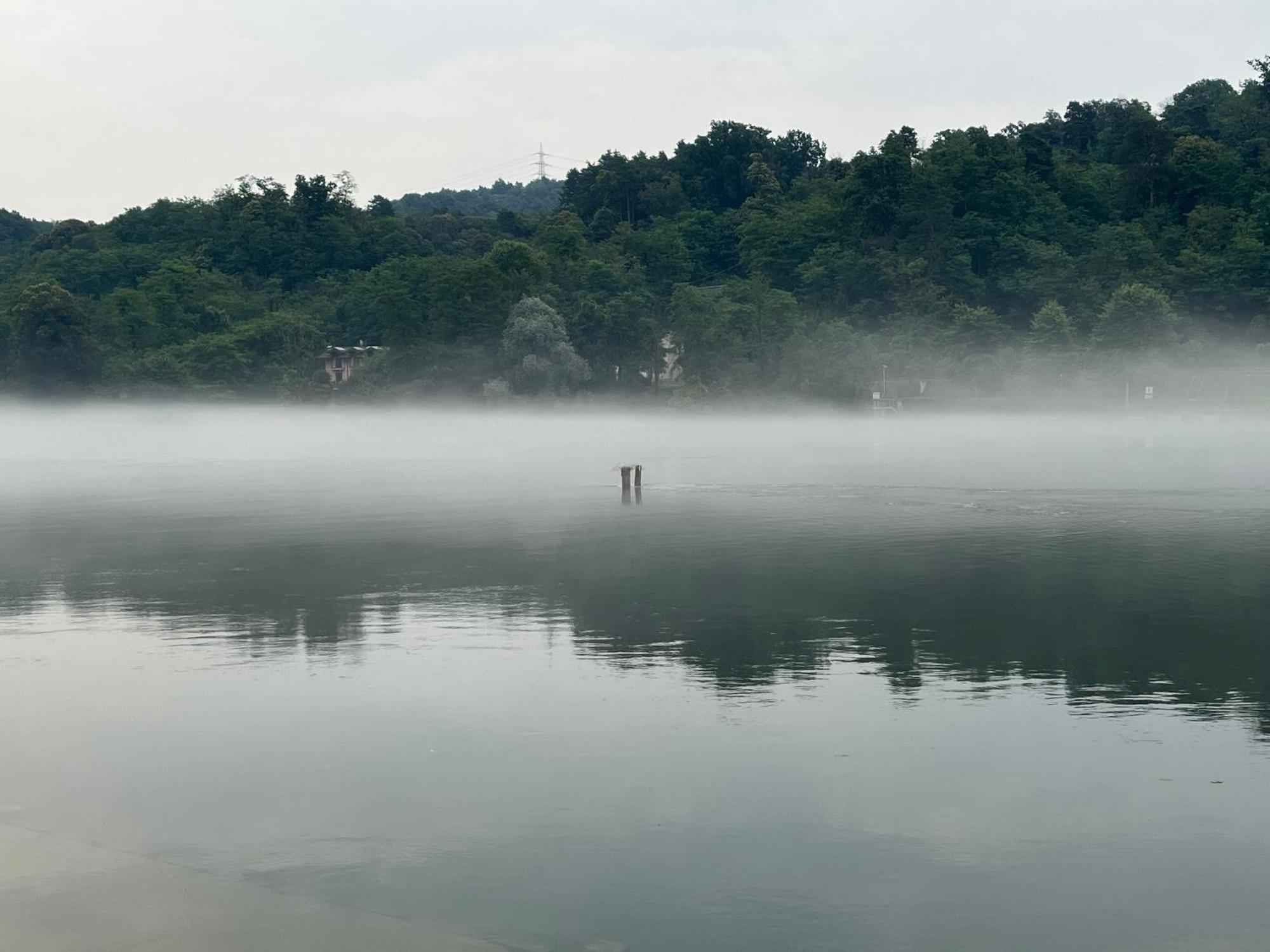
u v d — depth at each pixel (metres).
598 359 172.50
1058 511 46.09
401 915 11.85
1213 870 12.77
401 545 38.34
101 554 37.31
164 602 28.25
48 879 12.22
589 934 11.55
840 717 17.89
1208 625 23.75
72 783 15.52
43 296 165.50
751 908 12.05
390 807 14.62
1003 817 14.16
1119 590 27.72
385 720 18.09
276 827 14.07
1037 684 19.58
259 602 27.94
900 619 24.78
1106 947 11.30
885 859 13.13
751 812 14.38
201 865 12.97
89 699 19.38
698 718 17.92
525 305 165.75
